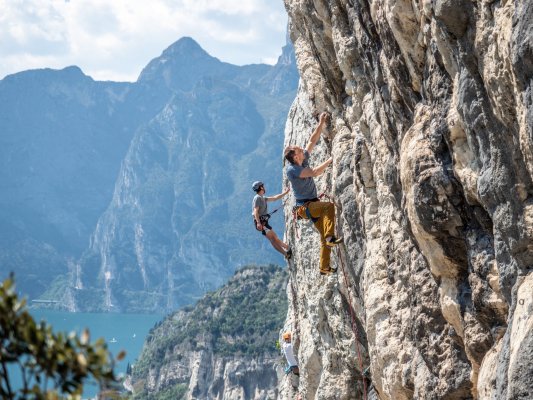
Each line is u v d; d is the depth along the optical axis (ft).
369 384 54.85
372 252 44.42
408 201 32.09
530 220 24.48
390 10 31.68
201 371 643.86
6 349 10.98
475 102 26.14
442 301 32.58
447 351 34.60
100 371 10.91
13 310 11.09
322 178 58.49
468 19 25.41
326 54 50.55
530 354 23.30
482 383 29.14
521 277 25.52
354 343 54.29
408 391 40.01
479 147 26.78
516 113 23.56
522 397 23.44
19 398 10.82
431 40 29.17
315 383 64.64
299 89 71.00
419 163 31.01
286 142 71.77
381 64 36.91
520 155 24.25
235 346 635.25
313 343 63.26
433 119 30.78
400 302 40.96
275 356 610.24
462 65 26.58
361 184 45.70
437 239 31.22
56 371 10.85
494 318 29.37
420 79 32.65
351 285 52.44
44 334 11.00
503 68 23.47
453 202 30.07
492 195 26.11
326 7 47.44
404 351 39.93
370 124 43.47
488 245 29.09
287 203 69.21
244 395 606.55
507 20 22.77
